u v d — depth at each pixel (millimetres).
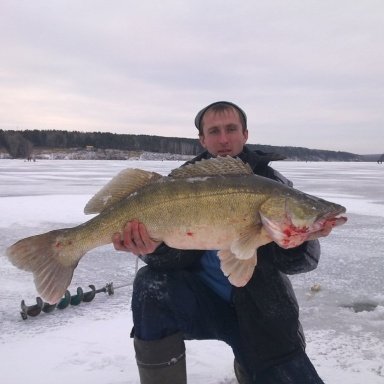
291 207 970
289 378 1051
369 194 7223
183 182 1018
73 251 1062
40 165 22984
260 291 1059
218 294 1131
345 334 1611
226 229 1001
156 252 1084
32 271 1037
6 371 1303
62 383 1229
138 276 1132
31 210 4691
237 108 1251
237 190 995
